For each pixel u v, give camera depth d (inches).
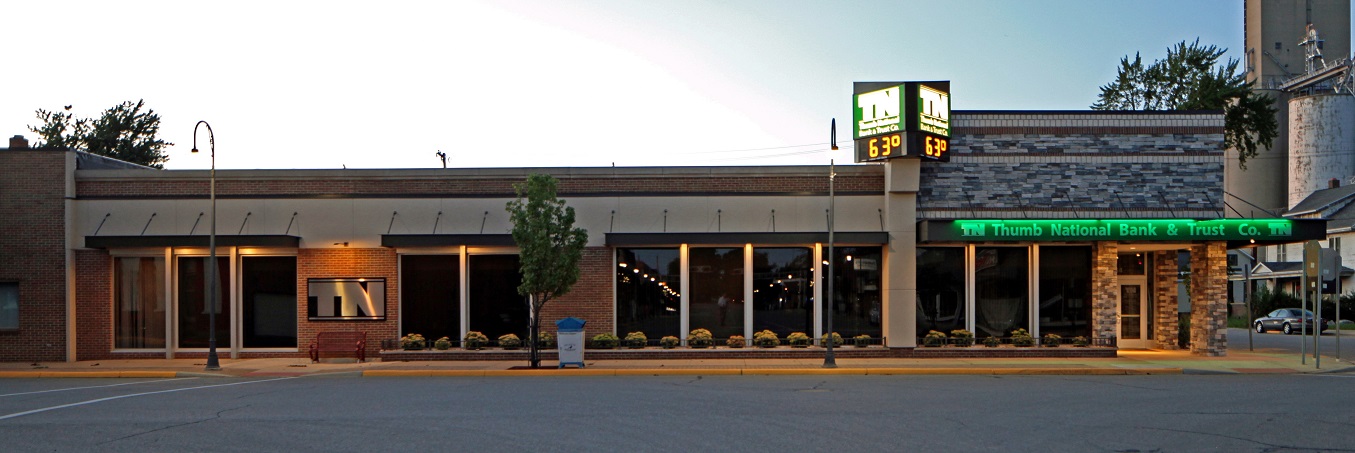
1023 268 1025.5
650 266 1016.2
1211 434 473.7
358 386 759.7
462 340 997.8
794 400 631.2
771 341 983.0
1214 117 1004.6
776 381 784.3
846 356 978.7
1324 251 914.7
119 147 2025.1
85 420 546.0
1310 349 1156.5
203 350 1038.4
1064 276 1027.3
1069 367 873.5
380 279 1015.0
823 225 1002.1
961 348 978.1
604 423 522.3
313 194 1019.3
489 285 1024.2
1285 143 2878.9
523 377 857.5
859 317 1011.3
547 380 816.3
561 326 910.4
